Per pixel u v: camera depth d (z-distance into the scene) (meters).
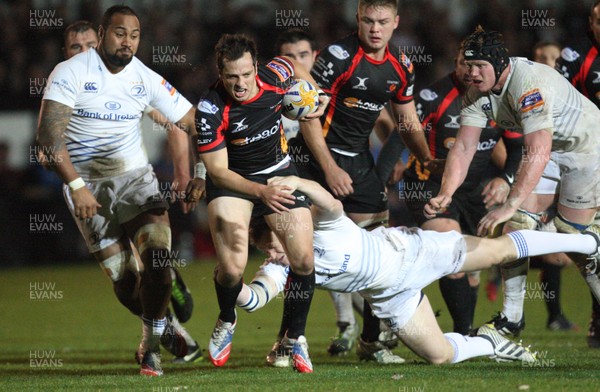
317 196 19.92
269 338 32.03
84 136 23.77
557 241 22.20
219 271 21.45
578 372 19.97
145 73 23.97
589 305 40.75
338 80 26.33
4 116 64.00
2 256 62.69
